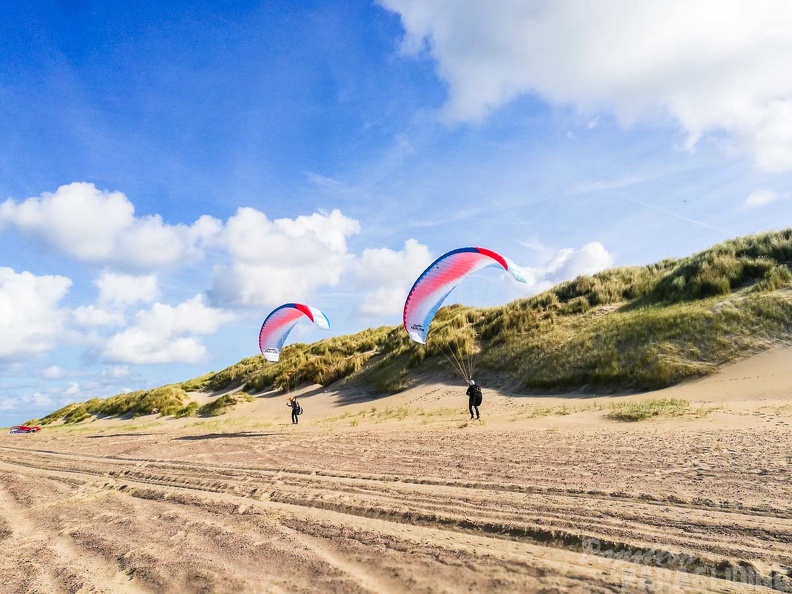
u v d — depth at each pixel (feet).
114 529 19.11
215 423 76.95
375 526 16.87
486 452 29.25
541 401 56.13
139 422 100.83
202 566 14.42
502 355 74.64
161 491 25.66
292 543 15.80
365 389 86.99
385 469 26.35
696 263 72.02
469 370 75.15
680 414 37.04
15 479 33.04
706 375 50.03
